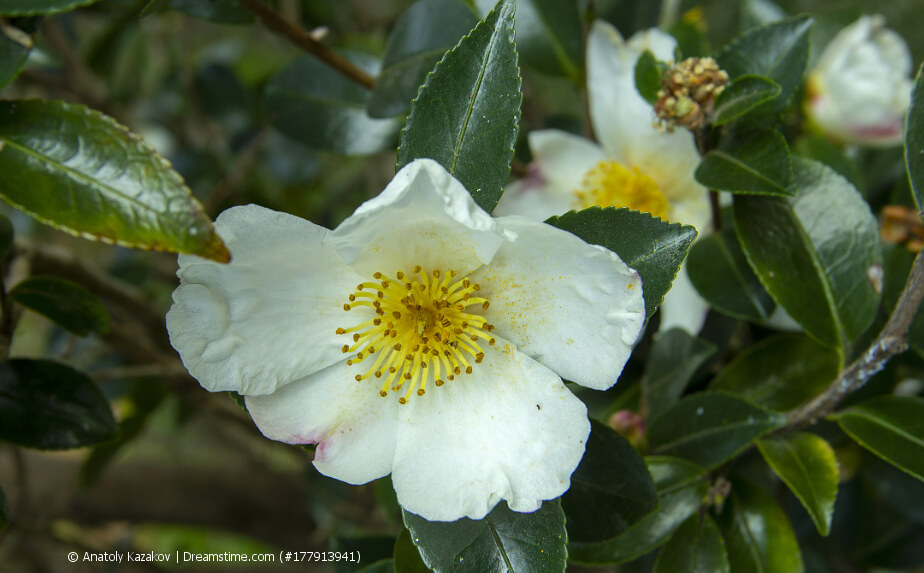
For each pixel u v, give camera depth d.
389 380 0.17
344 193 0.36
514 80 0.16
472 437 0.16
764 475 0.23
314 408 0.17
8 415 0.19
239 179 0.33
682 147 0.22
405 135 0.16
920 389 0.25
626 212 0.16
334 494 0.32
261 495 0.35
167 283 0.35
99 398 0.20
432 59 0.21
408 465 0.16
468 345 0.17
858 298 0.19
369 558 0.22
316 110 0.25
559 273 0.16
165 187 0.15
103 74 0.33
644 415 0.21
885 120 0.24
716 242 0.21
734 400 0.19
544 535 0.16
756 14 0.25
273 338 0.16
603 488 0.18
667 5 0.26
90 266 0.26
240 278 0.16
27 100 0.15
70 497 0.33
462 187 0.15
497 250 0.16
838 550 0.27
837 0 0.31
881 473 0.24
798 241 0.19
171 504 0.34
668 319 0.22
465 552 0.16
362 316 0.17
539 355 0.16
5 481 0.32
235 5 0.21
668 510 0.19
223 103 0.35
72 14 0.32
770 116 0.19
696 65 0.18
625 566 0.23
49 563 0.34
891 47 0.24
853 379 0.18
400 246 0.17
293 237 0.16
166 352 0.29
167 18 0.36
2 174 0.15
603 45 0.22
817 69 0.25
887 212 0.22
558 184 0.23
